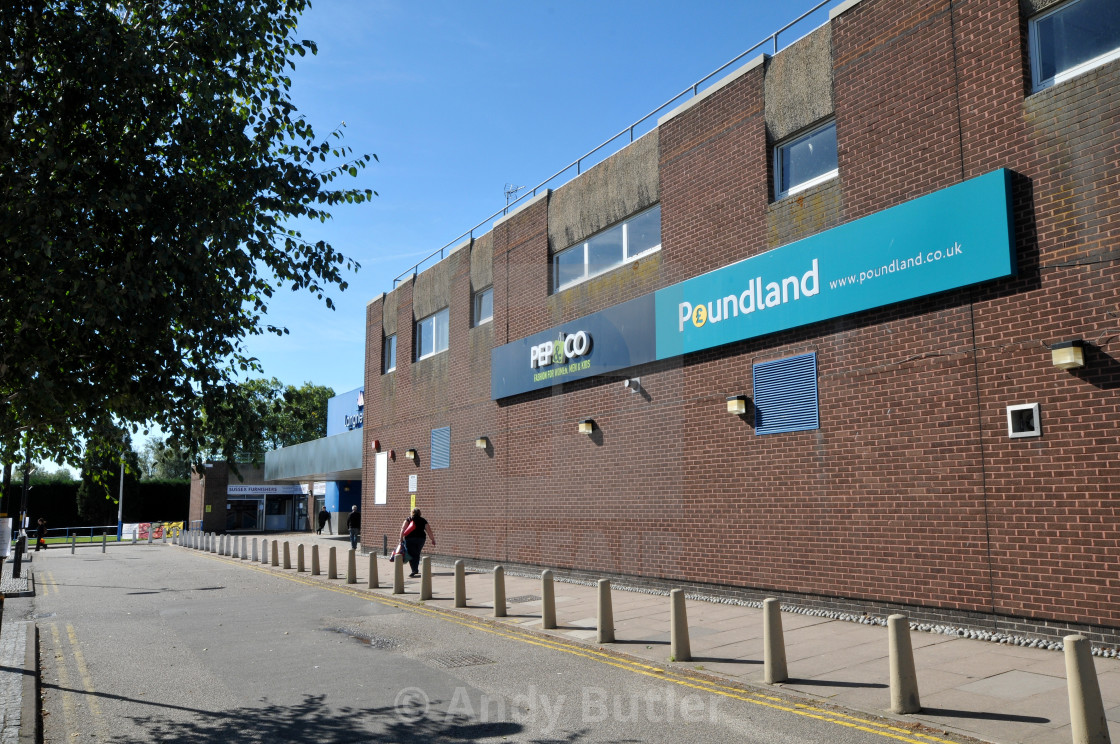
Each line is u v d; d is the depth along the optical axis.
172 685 7.80
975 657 7.89
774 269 11.41
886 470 9.97
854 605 10.23
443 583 15.89
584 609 11.54
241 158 6.60
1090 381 8.11
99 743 5.91
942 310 9.51
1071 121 8.46
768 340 11.56
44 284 5.39
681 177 12.95
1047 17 9.00
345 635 10.59
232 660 9.00
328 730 6.14
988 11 9.34
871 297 10.12
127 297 5.62
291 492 54.00
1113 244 8.02
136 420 6.66
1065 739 5.41
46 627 11.80
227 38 6.55
